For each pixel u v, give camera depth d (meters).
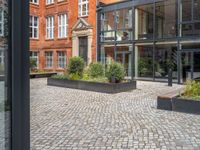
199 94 10.09
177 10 21.00
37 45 33.78
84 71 18.58
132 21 24.34
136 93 14.87
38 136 6.52
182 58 20.61
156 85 19.31
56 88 17.58
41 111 9.66
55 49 32.16
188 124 7.68
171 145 5.85
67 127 7.40
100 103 11.52
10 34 1.38
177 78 20.80
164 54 22.03
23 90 1.40
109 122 7.98
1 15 1.39
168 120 8.20
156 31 22.64
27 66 1.43
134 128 7.27
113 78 15.94
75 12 29.64
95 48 27.41
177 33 21.00
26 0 1.41
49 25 33.44
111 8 26.09
